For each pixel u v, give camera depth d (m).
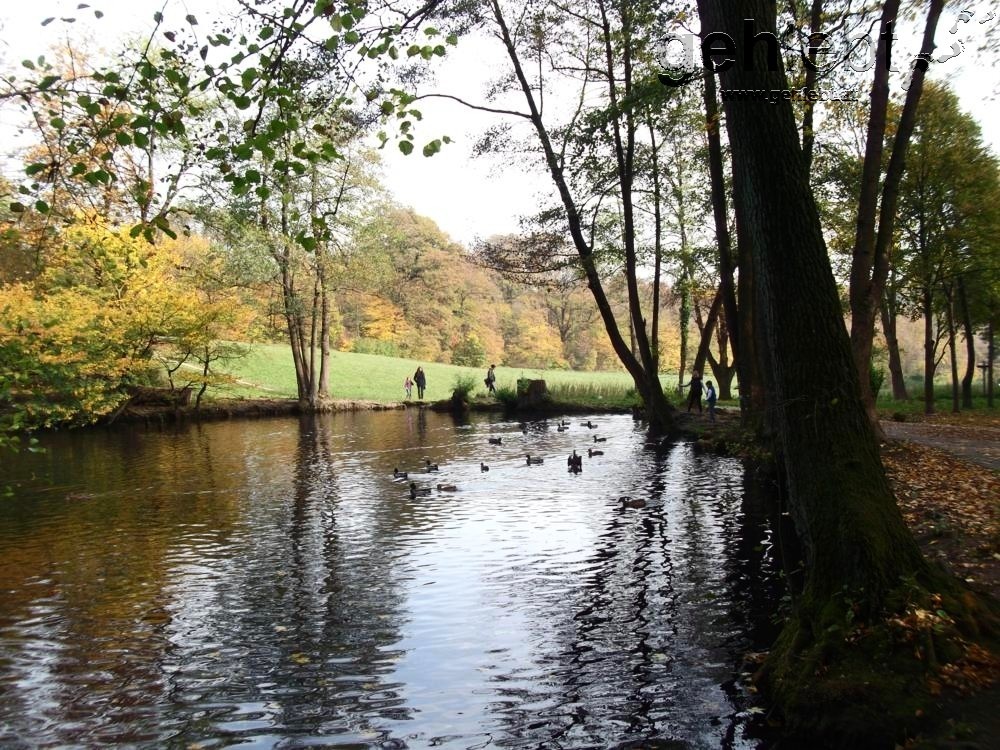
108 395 30.09
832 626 5.52
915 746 4.40
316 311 39.94
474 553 10.66
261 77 5.77
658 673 6.36
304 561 10.48
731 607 7.96
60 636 7.69
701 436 24.19
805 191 6.31
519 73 24.91
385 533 12.07
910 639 5.19
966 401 34.12
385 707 5.92
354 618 8.08
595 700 5.89
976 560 7.64
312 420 36.59
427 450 23.70
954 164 25.97
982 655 5.07
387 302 79.44
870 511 5.86
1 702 6.16
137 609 8.53
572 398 43.50
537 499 14.73
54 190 6.49
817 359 6.26
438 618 8.00
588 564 9.91
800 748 4.95
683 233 35.06
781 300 6.38
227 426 33.41
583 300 94.94
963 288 33.81
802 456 6.30
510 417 38.06
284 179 6.05
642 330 27.34
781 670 5.61
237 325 38.44
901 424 22.97
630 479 17.00
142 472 19.33
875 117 14.45
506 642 7.24
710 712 5.57
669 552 10.35
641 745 5.14
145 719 5.81
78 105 5.66
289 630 7.76
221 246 35.44
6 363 8.97
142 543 11.70
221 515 13.79
